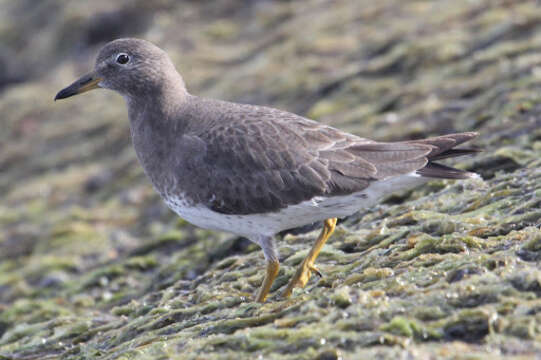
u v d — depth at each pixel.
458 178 10.22
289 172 10.43
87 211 19.89
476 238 9.93
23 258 18.55
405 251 10.20
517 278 8.30
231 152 10.65
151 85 11.90
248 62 25.69
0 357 11.69
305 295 9.73
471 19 21.77
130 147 23.31
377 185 10.41
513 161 13.05
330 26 25.39
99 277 15.45
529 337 7.38
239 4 31.31
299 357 7.69
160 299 12.75
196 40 29.02
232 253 13.89
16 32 35.91
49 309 14.32
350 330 8.02
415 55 20.36
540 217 10.15
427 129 16.17
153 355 8.95
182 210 11.24
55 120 27.28
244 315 9.74
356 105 19.34
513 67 17.38
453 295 8.24
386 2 25.86
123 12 32.78
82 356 10.52
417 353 7.34
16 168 24.95
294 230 13.53
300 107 20.67
